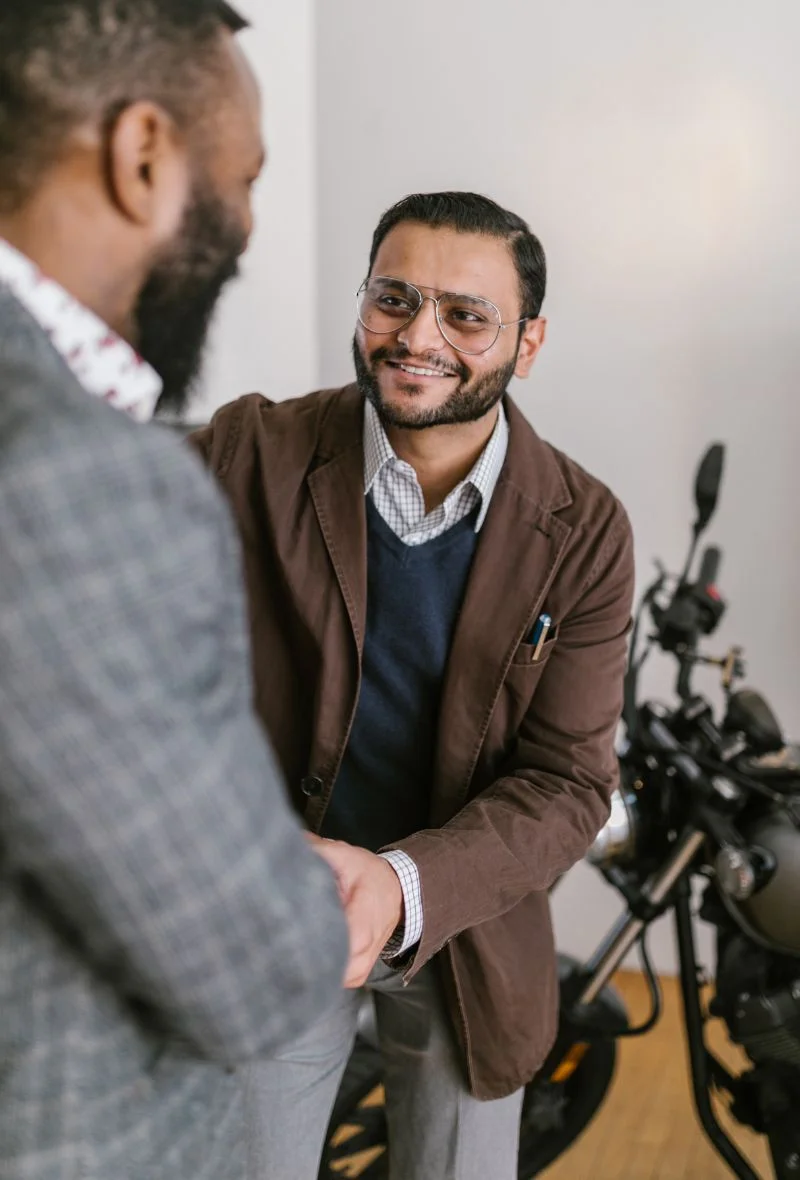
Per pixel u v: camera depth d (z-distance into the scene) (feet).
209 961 1.69
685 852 5.06
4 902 1.79
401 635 3.92
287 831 1.82
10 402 1.58
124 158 1.80
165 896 1.63
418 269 3.54
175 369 2.07
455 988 3.96
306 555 3.86
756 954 5.20
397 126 7.25
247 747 1.76
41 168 1.78
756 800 5.17
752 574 7.31
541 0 6.81
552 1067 5.29
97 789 1.57
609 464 7.38
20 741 1.55
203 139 1.87
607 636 3.91
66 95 1.75
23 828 1.59
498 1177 4.29
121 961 1.71
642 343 7.14
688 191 6.86
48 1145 1.88
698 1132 6.34
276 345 7.12
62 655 1.53
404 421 3.63
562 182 7.04
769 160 6.70
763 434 7.09
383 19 7.11
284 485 3.90
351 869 3.23
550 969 4.20
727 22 6.58
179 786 1.62
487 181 7.18
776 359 6.97
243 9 6.24
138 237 1.86
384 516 3.91
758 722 5.16
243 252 2.03
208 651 1.70
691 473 7.25
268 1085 3.94
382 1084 5.04
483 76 7.02
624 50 6.77
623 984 7.82
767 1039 5.01
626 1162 6.08
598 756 3.94
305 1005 1.84
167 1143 2.05
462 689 3.85
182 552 1.63
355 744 4.07
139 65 1.78
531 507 3.82
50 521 1.52
